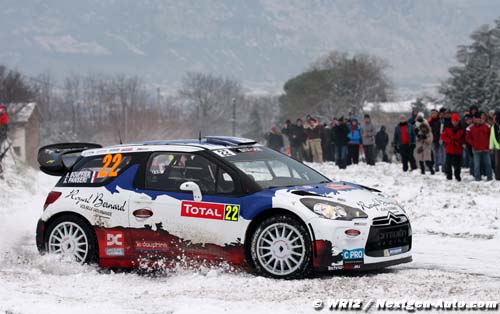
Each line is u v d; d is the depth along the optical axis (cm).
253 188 1800
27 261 2008
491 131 4212
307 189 1809
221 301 1535
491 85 13000
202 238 1823
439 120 4959
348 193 1819
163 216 1862
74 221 1958
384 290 1593
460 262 1970
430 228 2609
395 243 1788
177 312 1448
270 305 1492
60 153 2189
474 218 2744
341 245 1712
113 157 1980
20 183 4416
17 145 13250
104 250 1927
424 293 1564
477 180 4206
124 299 1595
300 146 6869
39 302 1538
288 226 1736
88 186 1972
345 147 5656
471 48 13438
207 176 1855
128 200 1906
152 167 1922
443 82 13562
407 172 5059
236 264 1797
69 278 1839
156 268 1878
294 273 1728
